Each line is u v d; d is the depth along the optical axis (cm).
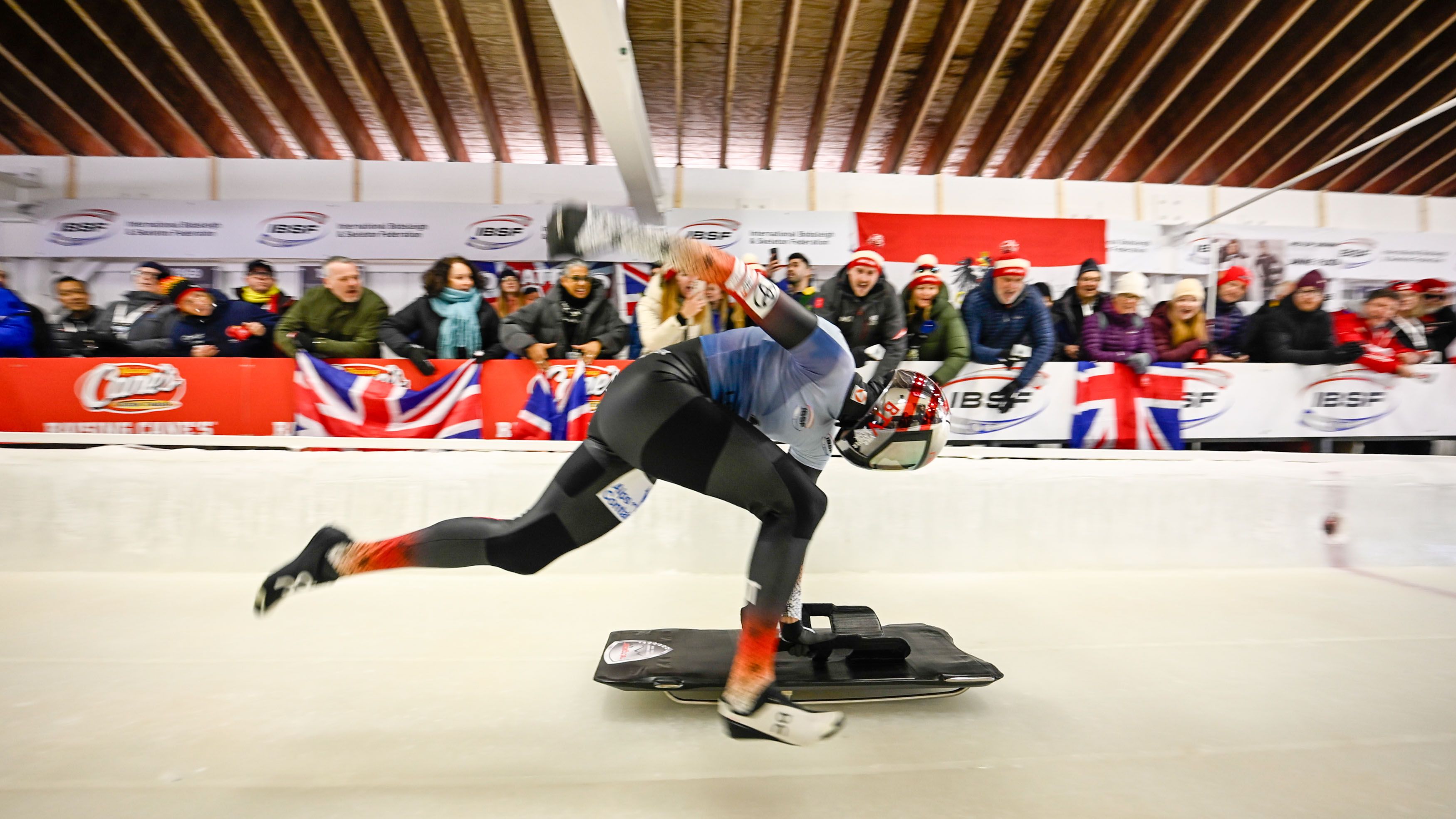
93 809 132
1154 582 321
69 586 283
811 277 513
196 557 308
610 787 144
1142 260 565
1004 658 226
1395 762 163
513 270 543
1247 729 178
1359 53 496
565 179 602
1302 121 577
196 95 550
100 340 474
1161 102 546
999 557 337
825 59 545
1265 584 322
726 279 145
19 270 543
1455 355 559
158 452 334
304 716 175
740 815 135
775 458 157
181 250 546
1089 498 345
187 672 201
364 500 320
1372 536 364
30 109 530
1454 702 199
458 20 491
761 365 166
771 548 154
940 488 336
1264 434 499
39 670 201
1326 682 211
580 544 170
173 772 146
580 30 317
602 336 455
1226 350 545
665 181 610
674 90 569
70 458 315
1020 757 161
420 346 459
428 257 555
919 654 201
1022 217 587
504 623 249
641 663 188
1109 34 494
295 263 551
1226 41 520
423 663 211
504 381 444
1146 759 161
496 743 162
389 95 561
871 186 621
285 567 160
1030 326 477
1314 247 586
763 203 616
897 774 152
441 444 416
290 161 582
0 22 480
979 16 514
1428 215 654
